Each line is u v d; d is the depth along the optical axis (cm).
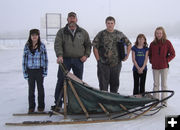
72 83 368
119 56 462
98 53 468
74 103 372
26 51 409
